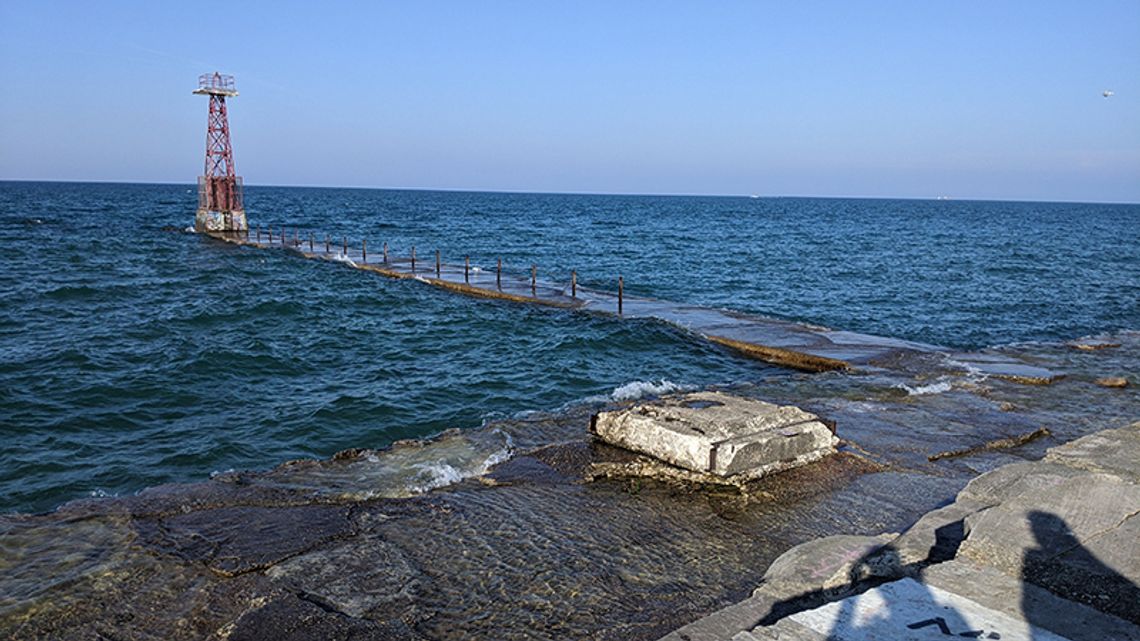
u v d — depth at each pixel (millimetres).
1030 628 3600
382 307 22844
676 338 18109
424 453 8273
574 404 11727
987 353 16062
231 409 12453
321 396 13227
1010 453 8930
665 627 4797
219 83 49719
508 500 6910
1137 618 3693
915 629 3574
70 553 5676
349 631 4645
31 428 11195
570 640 4613
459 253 44969
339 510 6609
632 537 6160
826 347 16531
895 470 7996
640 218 109375
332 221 80188
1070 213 176250
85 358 15188
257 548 5809
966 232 82062
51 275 28031
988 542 4355
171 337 17672
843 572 4656
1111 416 10789
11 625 4711
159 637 4613
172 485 7254
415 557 5707
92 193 165125
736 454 7340
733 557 5855
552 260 42312
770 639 3473
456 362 15961
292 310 21656
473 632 4688
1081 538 4410
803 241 63344
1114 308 27469
